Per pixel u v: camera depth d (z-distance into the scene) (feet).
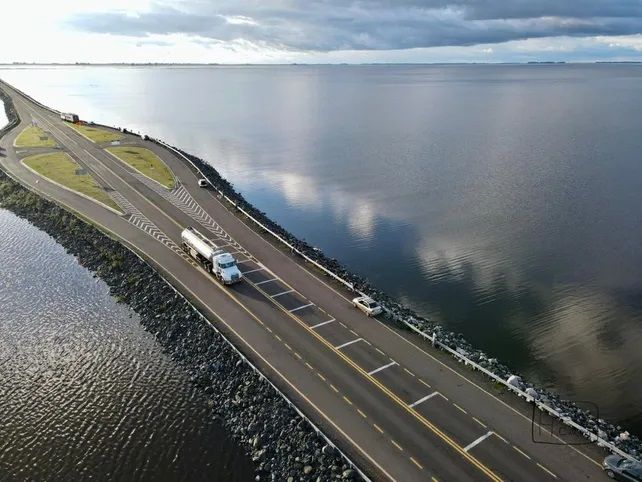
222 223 271.08
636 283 231.50
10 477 121.80
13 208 304.30
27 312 194.90
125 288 210.38
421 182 414.21
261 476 120.57
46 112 577.84
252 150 549.95
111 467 124.36
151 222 268.41
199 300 191.42
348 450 122.31
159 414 141.18
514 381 146.51
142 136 458.09
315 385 144.87
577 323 199.31
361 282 226.38
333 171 456.45
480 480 113.91
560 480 113.91
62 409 143.54
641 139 566.36
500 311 209.05
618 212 327.26
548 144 553.64
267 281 208.03
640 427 143.74
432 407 136.87
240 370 152.46
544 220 317.01
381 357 158.71
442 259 262.88
